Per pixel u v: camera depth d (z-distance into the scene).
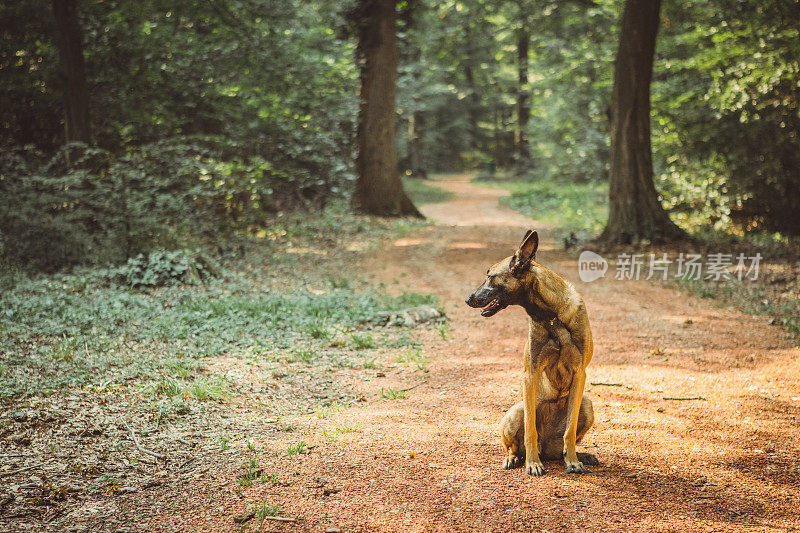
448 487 4.55
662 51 25.23
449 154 67.31
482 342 9.35
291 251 17.38
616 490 4.48
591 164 33.06
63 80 15.46
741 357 8.05
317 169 22.03
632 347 8.78
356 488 4.55
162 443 5.48
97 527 4.04
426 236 20.77
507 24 41.97
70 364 7.34
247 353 8.39
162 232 13.95
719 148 20.16
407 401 6.81
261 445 5.48
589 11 28.69
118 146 19.11
